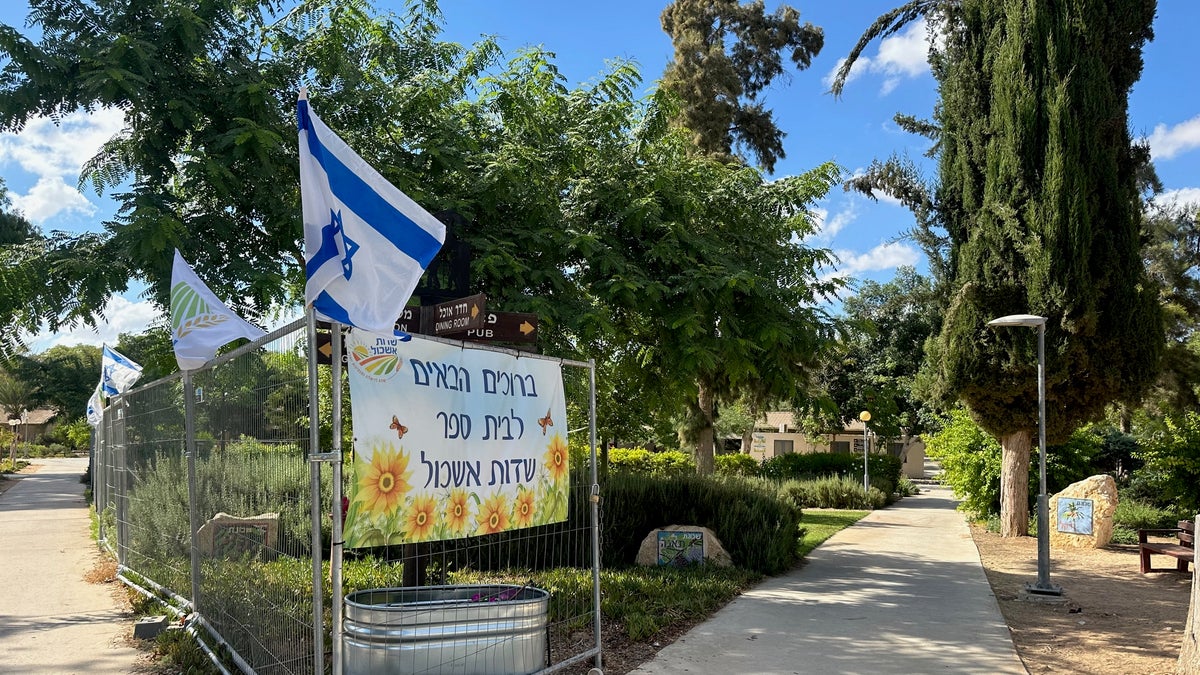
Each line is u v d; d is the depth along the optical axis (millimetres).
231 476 6316
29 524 17812
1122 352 14906
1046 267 14586
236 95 8664
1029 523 17281
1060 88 14688
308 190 4715
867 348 36000
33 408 71938
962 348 15562
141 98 8266
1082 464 18359
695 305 9695
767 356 10617
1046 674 6758
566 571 9133
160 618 7457
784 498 12977
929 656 7145
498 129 10961
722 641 7543
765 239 11922
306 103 4828
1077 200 14531
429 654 4930
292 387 5145
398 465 4812
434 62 11094
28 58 8250
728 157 27188
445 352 5203
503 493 5508
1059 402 15352
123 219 8453
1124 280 14828
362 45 10867
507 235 9547
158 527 8773
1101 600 9977
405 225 5062
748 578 10805
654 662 6797
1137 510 17812
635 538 11930
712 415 22047
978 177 16109
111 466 12188
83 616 8312
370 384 4730
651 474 13289
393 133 10352
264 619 5520
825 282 11922
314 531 4445
